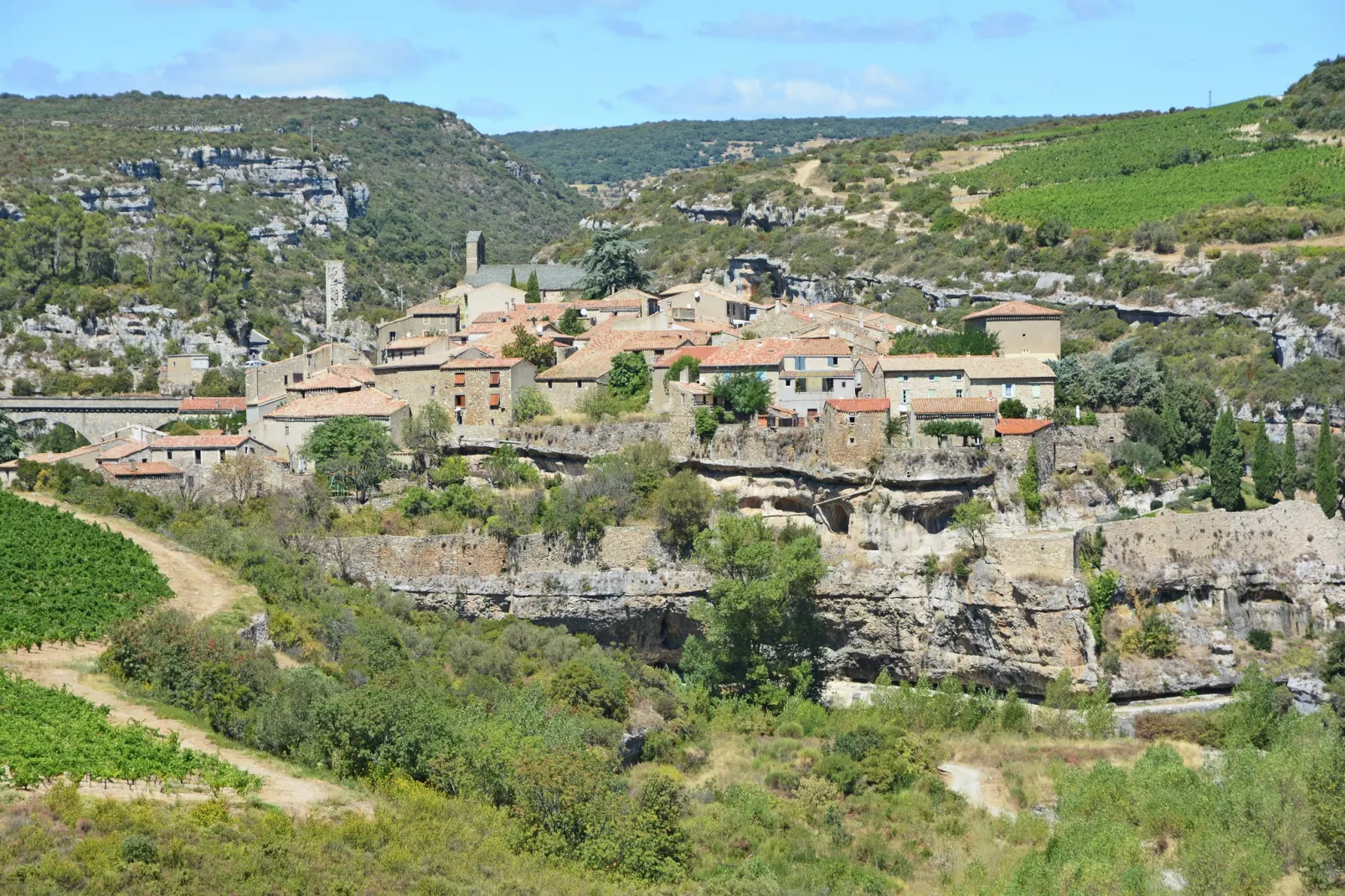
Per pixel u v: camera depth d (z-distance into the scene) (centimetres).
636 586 15362
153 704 10238
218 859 7881
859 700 14438
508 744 10388
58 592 12162
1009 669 14638
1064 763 12888
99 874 7425
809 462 15675
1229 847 10600
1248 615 15300
